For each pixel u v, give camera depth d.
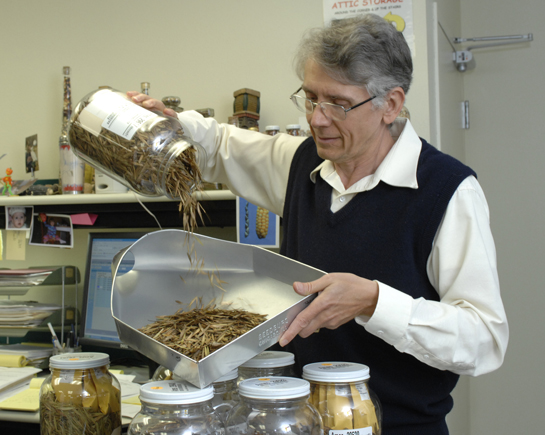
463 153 2.25
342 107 0.93
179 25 1.97
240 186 1.32
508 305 2.20
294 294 0.92
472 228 0.94
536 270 2.16
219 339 0.80
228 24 1.91
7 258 2.03
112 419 0.95
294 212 1.17
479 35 2.27
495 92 2.24
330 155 1.00
